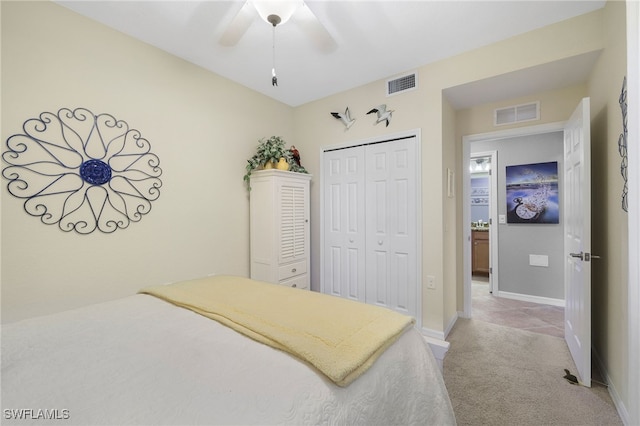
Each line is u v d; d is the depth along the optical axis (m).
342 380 0.79
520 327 2.77
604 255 1.87
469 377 1.92
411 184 2.64
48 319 1.22
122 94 2.02
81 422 0.63
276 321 1.13
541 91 2.53
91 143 1.87
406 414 0.98
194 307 1.33
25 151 1.62
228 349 0.95
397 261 2.72
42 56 1.68
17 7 1.60
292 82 2.85
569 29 1.95
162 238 2.24
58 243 1.74
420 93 2.57
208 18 1.91
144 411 0.66
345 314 1.23
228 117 2.74
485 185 5.46
